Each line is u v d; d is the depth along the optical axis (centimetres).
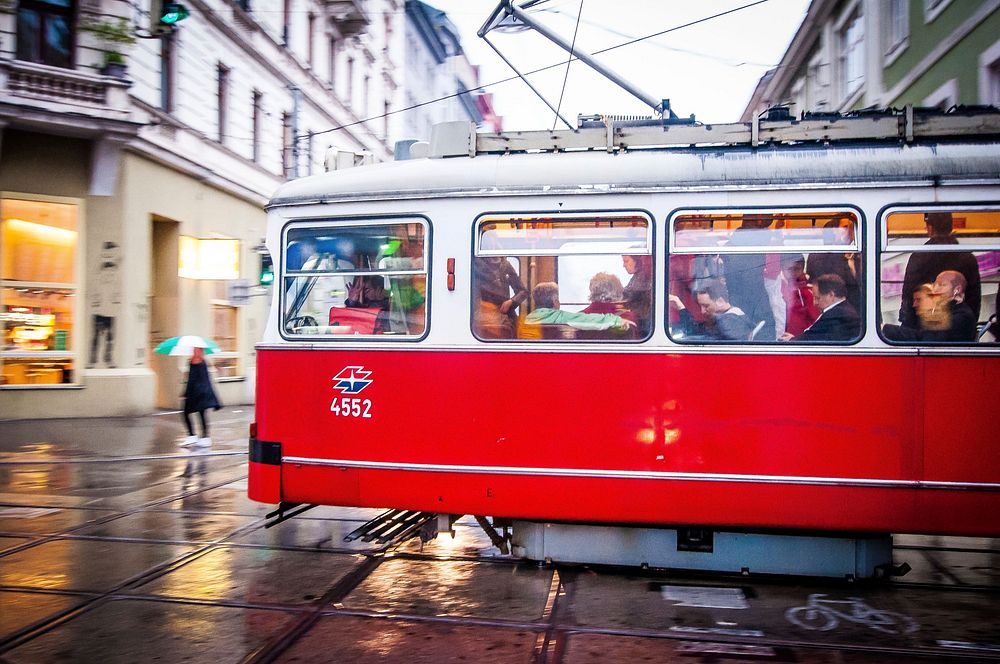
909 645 448
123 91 1466
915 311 517
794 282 529
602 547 557
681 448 531
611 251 549
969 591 542
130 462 1089
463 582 557
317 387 587
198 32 1788
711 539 547
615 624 477
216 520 739
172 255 1756
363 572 579
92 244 1515
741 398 527
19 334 1465
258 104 2120
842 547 533
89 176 1505
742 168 539
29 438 1283
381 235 585
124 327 1552
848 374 518
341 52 2711
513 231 562
